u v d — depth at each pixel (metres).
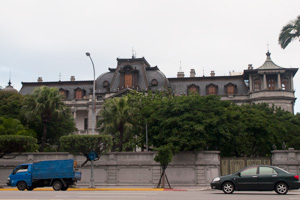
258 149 50.75
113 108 44.97
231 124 40.03
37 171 28.69
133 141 48.44
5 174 39.28
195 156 37.53
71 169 28.52
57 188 28.31
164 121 38.78
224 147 43.41
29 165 29.20
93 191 25.52
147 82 83.56
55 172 28.52
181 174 37.41
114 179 38.38
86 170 39.00
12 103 57.47
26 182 28.69
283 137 52.12
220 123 38.91
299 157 36.69
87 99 87.44
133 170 38.34
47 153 39.69
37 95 45.25
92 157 32.56
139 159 38.50
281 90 80.00
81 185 37.94
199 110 39.66
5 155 39.09
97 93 85.50
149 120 41.12
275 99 79.75
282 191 22.12
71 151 34.56
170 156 32.59
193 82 88.25
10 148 35.16
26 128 52.16
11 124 47.06
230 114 40.56
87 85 90.75
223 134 37.97
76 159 39.31
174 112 39.38
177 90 86.88
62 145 34.59
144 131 44.25
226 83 87.25
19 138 35.16
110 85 84.94
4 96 60.50
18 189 28.92
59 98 45.81
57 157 39.59
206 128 38.34
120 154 39.03
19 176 28.84
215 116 39.12
